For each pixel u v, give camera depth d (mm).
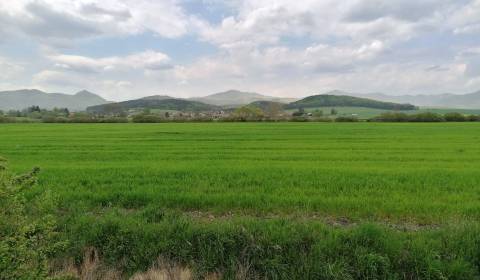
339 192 11820
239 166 18500
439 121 95875
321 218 9375
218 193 11539
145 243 7574
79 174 15602
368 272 6594
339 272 6535
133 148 31297
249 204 10250
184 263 7281
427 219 9125
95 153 27125
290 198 10617
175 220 8406
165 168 17391
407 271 6637
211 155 25312
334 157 23750
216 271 7055
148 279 6918
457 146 31344
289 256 7023
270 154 25953
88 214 9461
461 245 6984
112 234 7855
